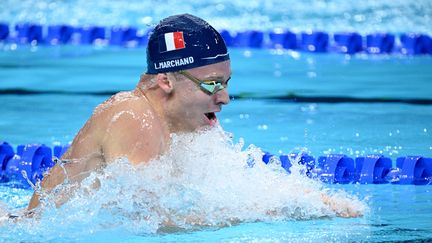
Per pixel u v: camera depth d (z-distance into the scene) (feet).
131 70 90.27
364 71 89.66
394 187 47.80
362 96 76.02
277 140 58.95
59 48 105.70
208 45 36.17
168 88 36.29
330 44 103.04
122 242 33.99
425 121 64.69
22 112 69.92
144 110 35.88
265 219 37.68
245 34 105.50
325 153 54.95
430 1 126.21
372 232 35.73
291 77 86.38
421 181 49.47
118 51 103.45
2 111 70.28
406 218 38.86
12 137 60.75
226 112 69.97
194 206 36.91
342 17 116.67
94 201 35.88
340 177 50.47
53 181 37.19
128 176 34.83
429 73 87.97
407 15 116.67
